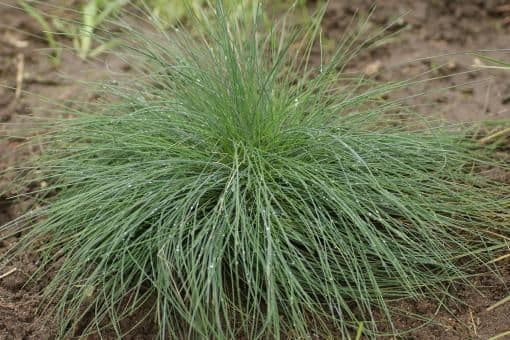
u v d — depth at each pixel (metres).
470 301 3.58
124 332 3.47
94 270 3.62
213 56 3.90
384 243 3.51
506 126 4.54
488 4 5.79
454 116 4.83
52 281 3.56
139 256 3.54
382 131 4.00
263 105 3.77
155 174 3.60
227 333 3.26
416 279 3.46
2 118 4.94
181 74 3.76
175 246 3.35
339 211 3.50
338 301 3.29
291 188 3.60
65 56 5.54
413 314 3.50
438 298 3.58
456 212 3.85
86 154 3.92
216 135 3.74
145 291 3.59
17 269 3.82
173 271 3.50
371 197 3.66
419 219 3.52
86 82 4.24
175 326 3.47
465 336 3.39
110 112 4.16
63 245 3.88
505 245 3.73
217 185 3.61
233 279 3.55
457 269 3.61
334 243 3.39
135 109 4.00
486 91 5.05
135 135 3.67
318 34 5.62
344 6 5.87
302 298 3.36
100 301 3.57
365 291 3.34
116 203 3.61
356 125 3.91
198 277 3.22
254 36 3.81
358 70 5.33
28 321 3.55
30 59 5.50
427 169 3.95
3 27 5.78
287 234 3.49
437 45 5.57
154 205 3.50
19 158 4.59
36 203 4.24
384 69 5.32
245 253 3.46
